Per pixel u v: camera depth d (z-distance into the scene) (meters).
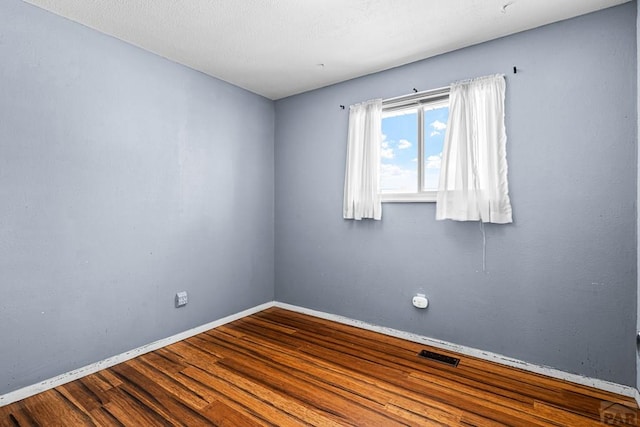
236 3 2.08
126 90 2.56
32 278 2.09
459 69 2.66
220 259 3.32
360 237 3.24
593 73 2.15
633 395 2.03
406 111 2.99
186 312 3.00
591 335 2.16
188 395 2.06
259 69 3.08
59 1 2.04
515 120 2.41
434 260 2.79
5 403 1.96
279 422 1.80
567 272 2.24
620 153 2.07
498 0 2.04
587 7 2.10
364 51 2.72
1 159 1.96
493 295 2.52
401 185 3.12
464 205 2.55
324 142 3.52
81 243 2.31
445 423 1.78
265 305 3.86
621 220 2.07
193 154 3.06
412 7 2.12
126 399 2.02
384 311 3.09
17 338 2.02
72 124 2.26
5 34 1.97
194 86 3.07
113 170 2.49
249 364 2.47
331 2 2.07
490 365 2.46
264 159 3.84
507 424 1.78
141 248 2.66
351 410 1.90
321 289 3.55
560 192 2.26
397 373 2.33
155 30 2.40
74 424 1.79
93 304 2.37
